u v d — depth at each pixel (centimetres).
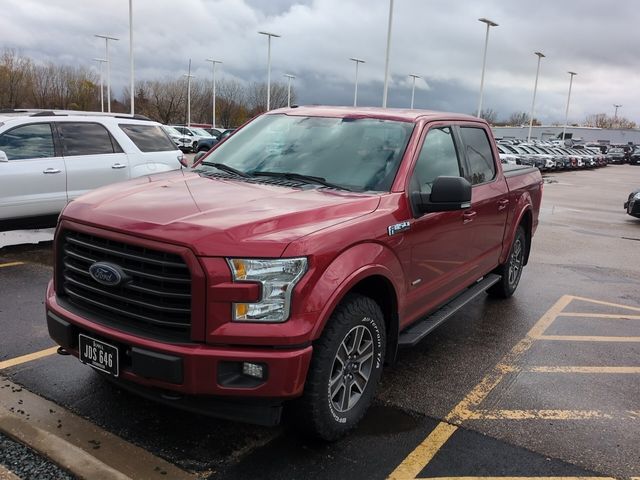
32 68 7062
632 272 883
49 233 886
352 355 339
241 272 281
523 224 669
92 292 321
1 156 733
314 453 329
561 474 322
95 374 412
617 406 411
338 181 395
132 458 313
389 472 315
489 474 319
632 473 327
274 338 284
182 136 3894
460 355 495
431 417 381
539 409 400
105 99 7606
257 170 422
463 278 496
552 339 548
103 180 828
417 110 489
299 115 475
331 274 305
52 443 315
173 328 292
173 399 300
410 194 390
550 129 11075
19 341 467
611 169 5062
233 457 321
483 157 547
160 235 287
